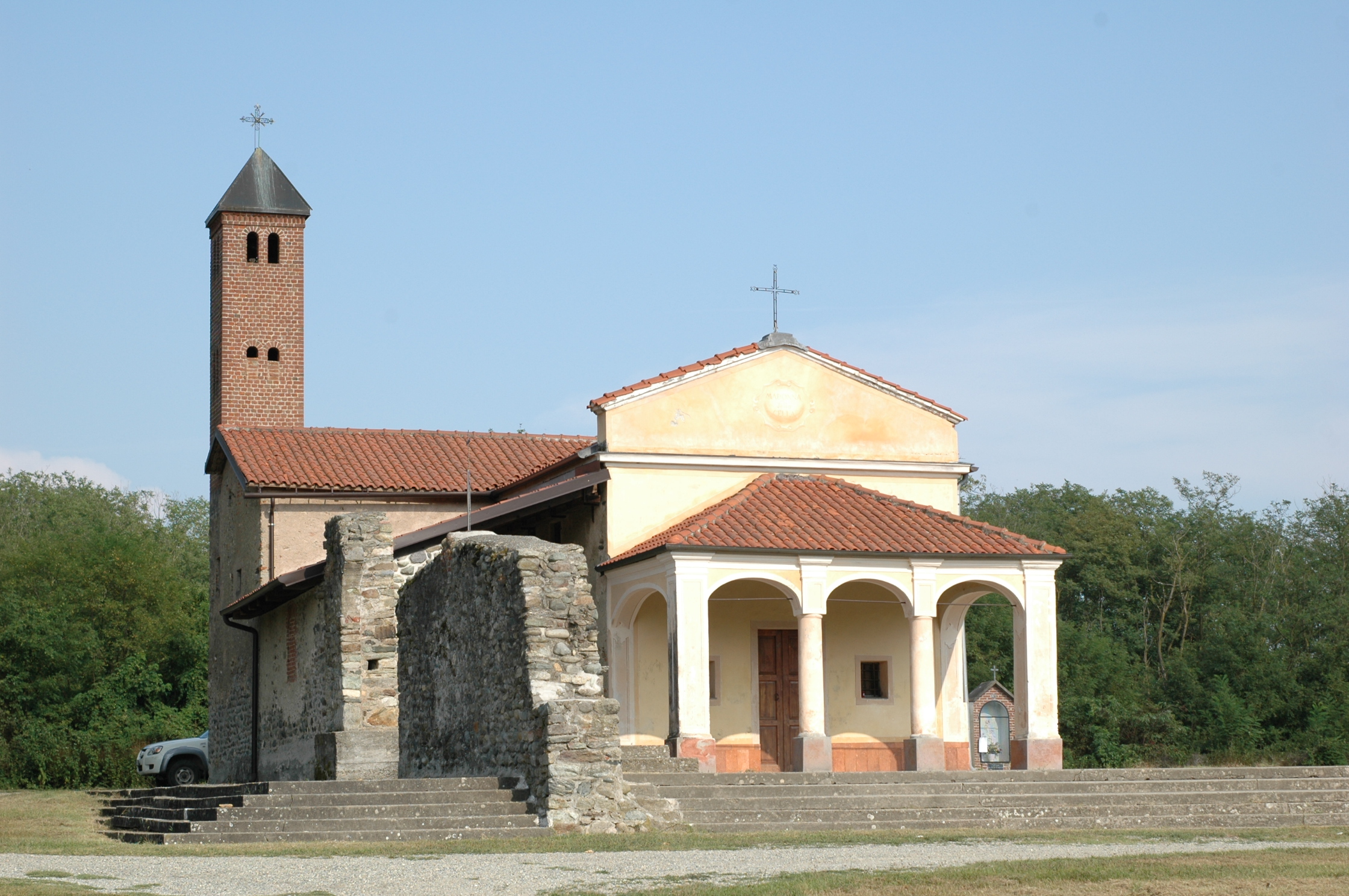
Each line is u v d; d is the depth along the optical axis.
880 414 29.78
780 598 28.33
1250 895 11.58
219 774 35.81
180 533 77.62
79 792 31.41
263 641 31.00
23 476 81.38
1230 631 55.44
